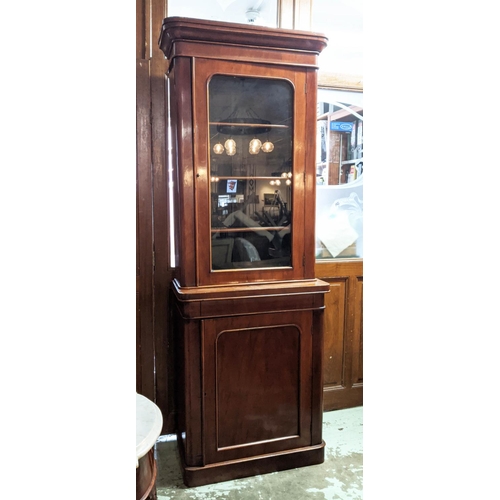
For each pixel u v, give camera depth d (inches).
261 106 66.9
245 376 68.4
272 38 63.6
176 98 62.6
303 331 70.4
